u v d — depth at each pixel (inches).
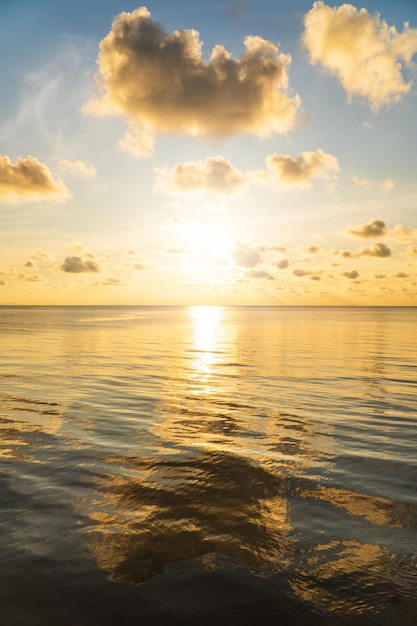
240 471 295.6
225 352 1193.4
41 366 849.5
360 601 161.3
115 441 362.9
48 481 273.6
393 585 171.0
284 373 792.9
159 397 559.2
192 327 2746.1
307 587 169.5
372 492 261.3
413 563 186.1
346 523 221.5
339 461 318.3
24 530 211.0
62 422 423.2
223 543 201.2
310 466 306.8
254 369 846.5
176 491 260.1
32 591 165.5
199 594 165.2
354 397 569.6
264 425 422.9
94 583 170.9
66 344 1385.3
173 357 1051.9
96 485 268.1
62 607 156.9
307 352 1201.4
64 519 222.8
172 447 348.8
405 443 365.4
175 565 183.3
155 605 158.7
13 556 188.4
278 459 321.7
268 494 257.3
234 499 250.1
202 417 454.0
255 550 195.5
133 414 462.6
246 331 2313.0
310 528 216.1
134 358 1017.5
